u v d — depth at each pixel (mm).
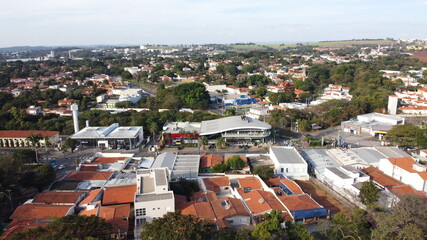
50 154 139125
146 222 71312
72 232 62562
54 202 84625
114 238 68375
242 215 78188
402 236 61500
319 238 68500
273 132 166625
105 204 83750
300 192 94188
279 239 64875
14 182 96375
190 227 61375
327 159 121062
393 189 92562
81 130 153750
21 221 75500
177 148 145875
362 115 180375
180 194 92312
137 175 91312
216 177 104125
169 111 193250
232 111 199625
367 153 124000
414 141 137000
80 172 106000
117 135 147000
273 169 111812
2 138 149375
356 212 74250
